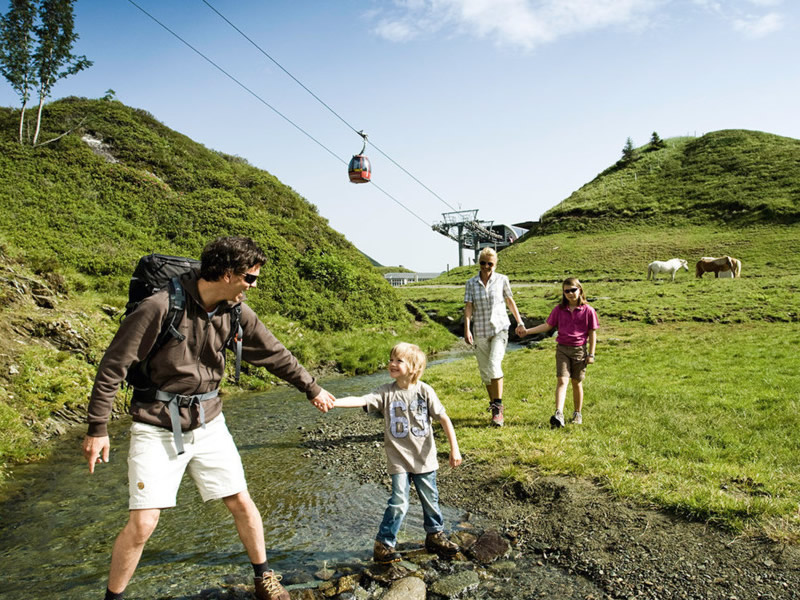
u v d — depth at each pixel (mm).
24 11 28094
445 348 23297
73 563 4000
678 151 85688
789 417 6445
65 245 20641
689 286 28000
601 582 3492
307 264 26734
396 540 4078
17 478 6242
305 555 4020
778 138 79500
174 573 3738
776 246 45188
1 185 24078
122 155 32125
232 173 35875
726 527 3971
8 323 10891
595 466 5316
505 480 5281
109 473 6449
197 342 2887
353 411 10016
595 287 34844
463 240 77250
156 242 24859
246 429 8750
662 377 9977
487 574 3658
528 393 9211
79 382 10375
